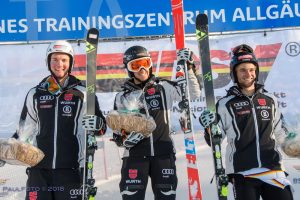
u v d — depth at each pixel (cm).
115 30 487
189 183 391
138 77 396
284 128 377
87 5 487
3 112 487
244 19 483
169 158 387
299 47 482
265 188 360
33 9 487
